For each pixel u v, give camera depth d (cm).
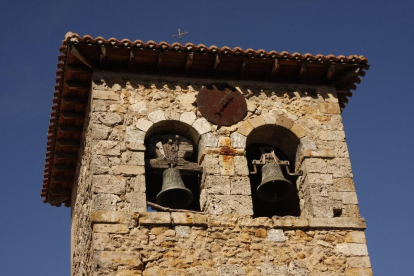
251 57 1933
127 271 1616
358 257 1723
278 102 1947
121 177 1744
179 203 1806
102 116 1827
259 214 1970
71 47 1836
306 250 1716
